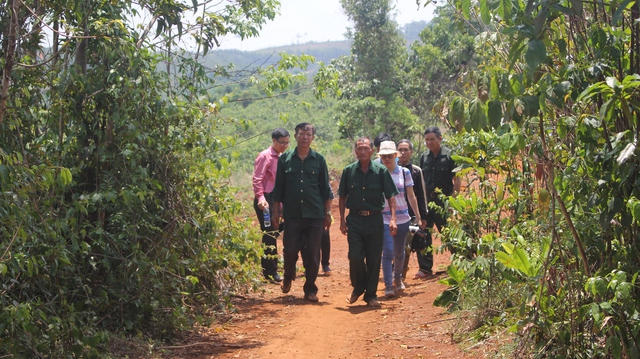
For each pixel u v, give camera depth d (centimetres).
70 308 502
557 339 448
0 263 417
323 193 805
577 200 422
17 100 508
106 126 625
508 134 417
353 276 771
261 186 906
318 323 693
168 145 657
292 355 575
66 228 520
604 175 398
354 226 762
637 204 364
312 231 795
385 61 2497
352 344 608
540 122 401
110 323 594
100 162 628
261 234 812
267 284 901
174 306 621
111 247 603
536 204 535
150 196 628
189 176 704
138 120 632
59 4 557
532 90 404
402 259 823
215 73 808
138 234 635
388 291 802
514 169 571
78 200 595
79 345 486
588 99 394
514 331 475
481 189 689
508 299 553
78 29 583
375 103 2341
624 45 405
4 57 543
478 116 380
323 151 2952
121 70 619
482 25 439
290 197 793
